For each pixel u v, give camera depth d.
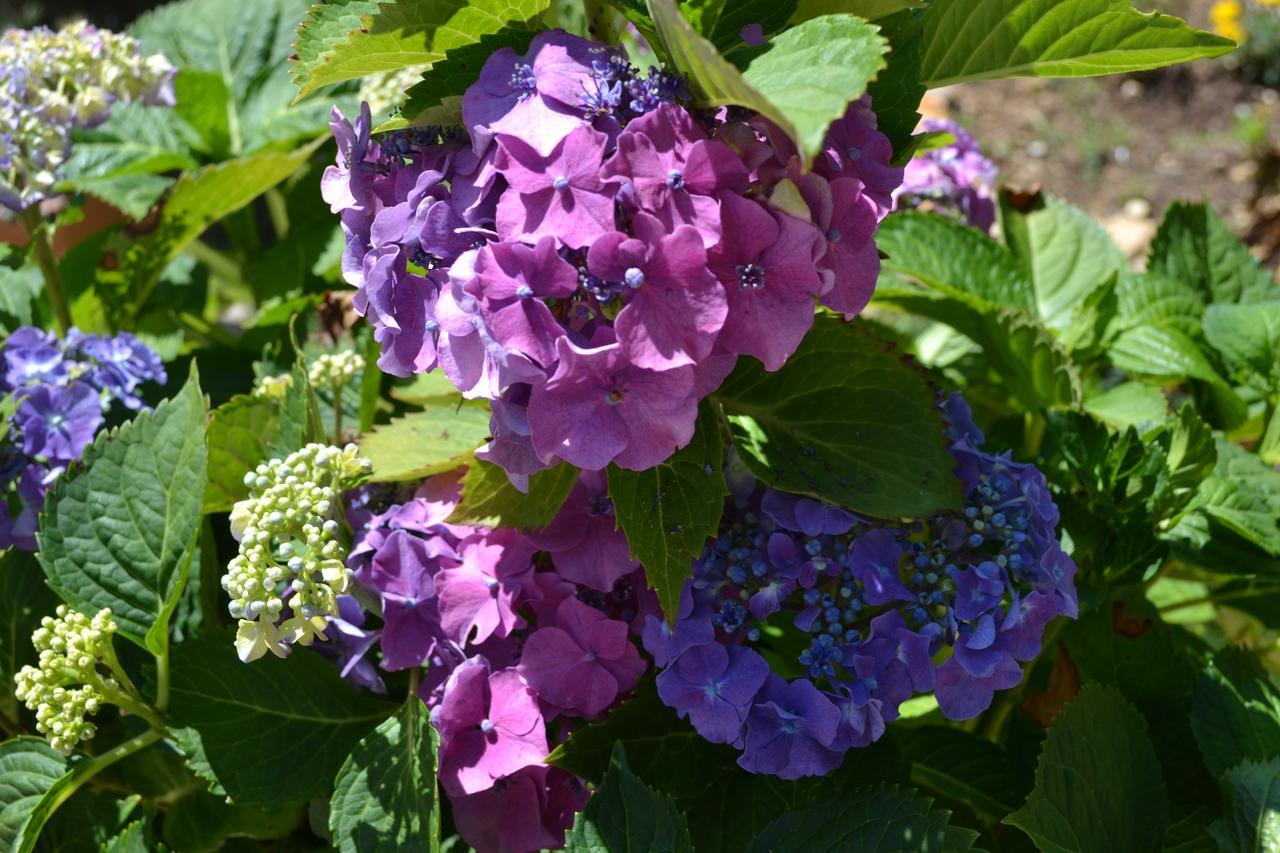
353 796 0.74
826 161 0.66
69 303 1.00
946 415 0.76
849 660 0.71
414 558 0.75
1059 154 1.82
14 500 0.82
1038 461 0.87
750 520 0.73
